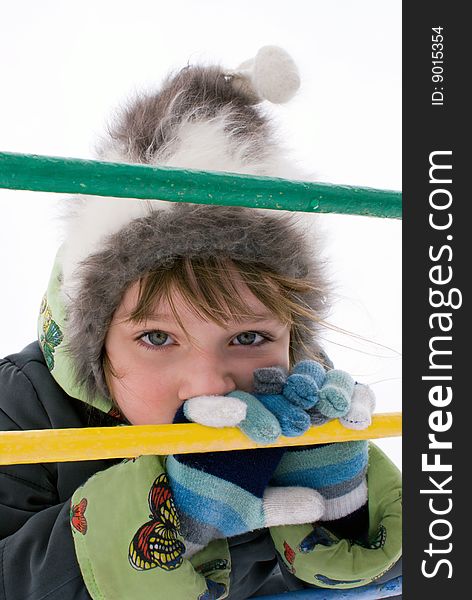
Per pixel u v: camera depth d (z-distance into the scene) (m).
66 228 0.87
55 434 0.58
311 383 0.68
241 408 0.63
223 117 0.83
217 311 0.73
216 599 0.72
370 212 0.61
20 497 0.86
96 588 0.69
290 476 0.77
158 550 0.68
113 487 0.71
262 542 0.88
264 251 0.76
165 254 0.73
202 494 0.69
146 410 0.77
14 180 0.51
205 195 0.55
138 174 0.53
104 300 0.76
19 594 0.72
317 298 0.85
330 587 0.79
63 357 0.90
